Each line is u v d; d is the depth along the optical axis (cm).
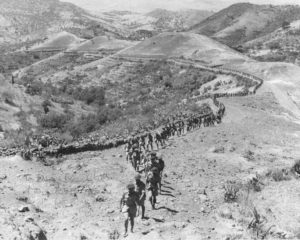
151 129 3928
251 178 2369
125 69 13950
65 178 2212
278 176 2472
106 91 12262
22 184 2008
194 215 1788
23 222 1472
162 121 4262
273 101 6369
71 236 1502
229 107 5278
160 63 13738
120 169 2450
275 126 4184
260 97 6675
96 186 2108
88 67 14912
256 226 1722
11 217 1497
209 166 2614
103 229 1598
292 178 2511
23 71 17450
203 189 2125
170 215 1758
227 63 12775
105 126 6712
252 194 2167
